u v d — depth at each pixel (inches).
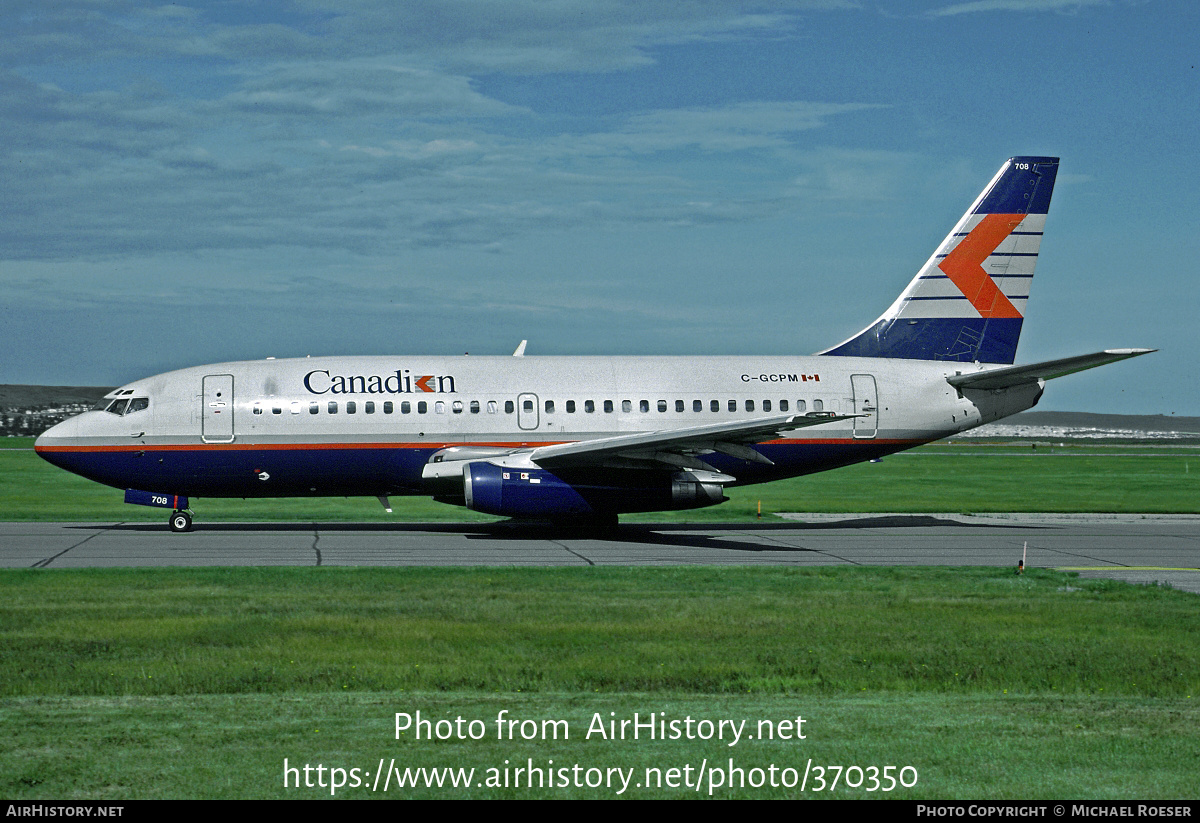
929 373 1368.1
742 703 491.8
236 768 395.2
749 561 1038.4
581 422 1285.7
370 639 629.3
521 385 1290.6
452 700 491.5
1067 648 621.6
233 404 1245.7
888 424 1346.0
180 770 392.5
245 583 844.6
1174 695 518.6
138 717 458.9
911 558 1074.7
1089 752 419.2
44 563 981.8
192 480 1248.8
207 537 1213.7
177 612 714.2
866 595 808.9
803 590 830.5
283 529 1320.1
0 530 1282.0
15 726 443.5
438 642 621.6
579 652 599.2
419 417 1263.5
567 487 1200.8
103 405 1254.3
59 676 534.6
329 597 779.4
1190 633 671.1
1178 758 412.5
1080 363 1248.2
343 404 1256.2
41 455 1238.3
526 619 697.0
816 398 1330.0
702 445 1184.2
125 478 1240.8
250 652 592.7
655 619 698.8
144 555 1043.9
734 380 1327.5
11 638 627.5
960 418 1368.1
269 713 466.6
